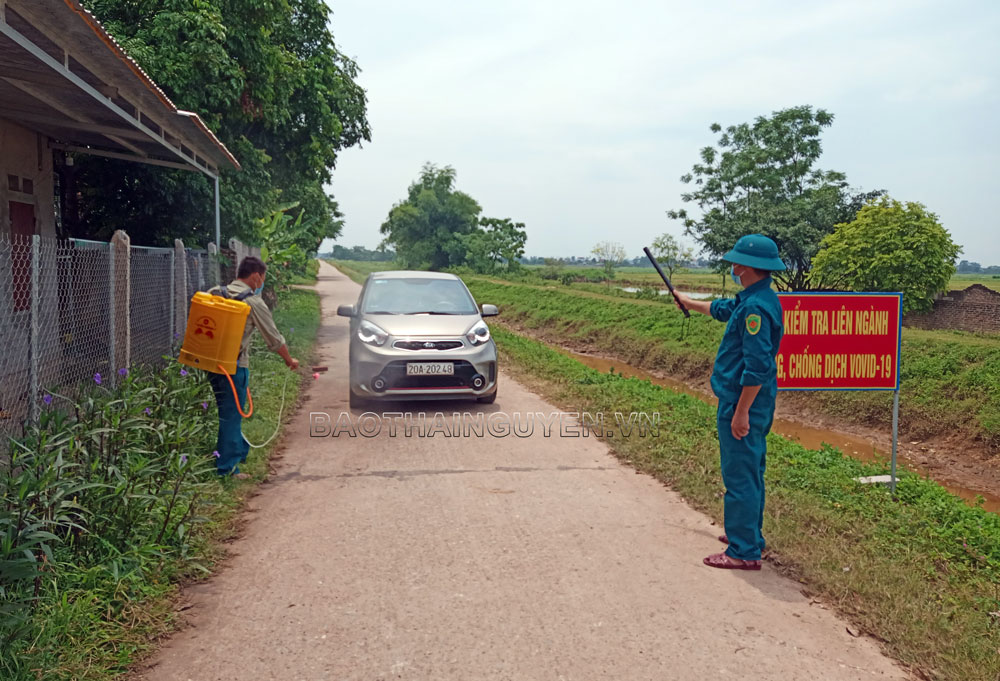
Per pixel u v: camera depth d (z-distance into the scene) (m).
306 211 24.05
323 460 6.06
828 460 6.80
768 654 3.08
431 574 3.82
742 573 3.96
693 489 5.32
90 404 4.23
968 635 3.24
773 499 5.24
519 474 5.77
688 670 2.93
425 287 9.22
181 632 3.16
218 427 5.94
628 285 50.78
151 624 3.16
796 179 34.50
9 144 8.34
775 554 4.21
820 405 11.86
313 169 18.59
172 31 11.88
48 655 2.74
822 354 5.76
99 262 6.12
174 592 3.51
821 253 23.56
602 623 3.32
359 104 20.64
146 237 13.18
